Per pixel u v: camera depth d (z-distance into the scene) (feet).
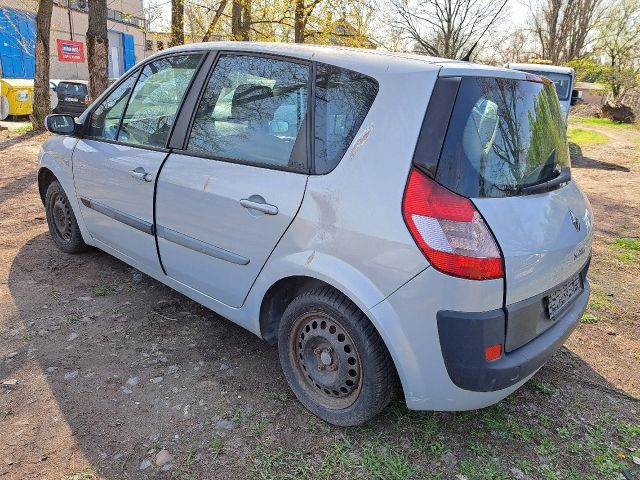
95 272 13.87
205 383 9.48
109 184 11.98
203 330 11.30
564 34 129.39
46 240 16.07
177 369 9.86
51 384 9.19
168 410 8.73
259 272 8.89
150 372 9.73
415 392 7.52
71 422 8.30
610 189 30.81
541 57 135.74
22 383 9.18
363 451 8.05
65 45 85.71
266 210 8.47
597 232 21.29
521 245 7.15
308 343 8.61
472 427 8.74
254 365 10.13
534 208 7.69
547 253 7.55
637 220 23.43
